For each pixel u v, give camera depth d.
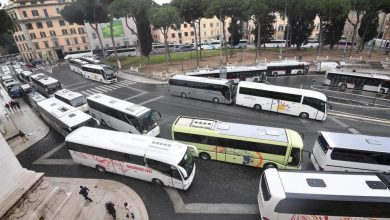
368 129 20.25
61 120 19.25
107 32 71.50
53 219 9.62
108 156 14.80
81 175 15.93
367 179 10.59
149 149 13.88
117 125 20.95
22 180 9.39
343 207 9.88
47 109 21.23
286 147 14.03
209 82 27.09
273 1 42.25
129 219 12.16
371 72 31.73
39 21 66.56
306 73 38.00
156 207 13.09
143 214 12.53
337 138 14.10
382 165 13.13
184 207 12.99
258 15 41.94
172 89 30.23
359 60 42.34
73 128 18.41
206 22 83.56
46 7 66.19
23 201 9.09
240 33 60.19
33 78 35.75
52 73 51.31
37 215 9.23
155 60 53.25
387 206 9.64
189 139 16.38
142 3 42.03
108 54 68.44
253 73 33.59
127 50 68.12
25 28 66.12
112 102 21.25
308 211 10.15
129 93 32.81
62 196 10.30
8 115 26.47
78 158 16.20
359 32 50.22
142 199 13.67
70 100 24.42
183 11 39.50
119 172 15.27
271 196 10.20
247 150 15.07
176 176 13.32
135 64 51.34
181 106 27.12
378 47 57.69
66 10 47.62
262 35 56.62
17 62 67.38
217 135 15.40
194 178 15.12
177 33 82.94
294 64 37.19
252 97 24.89
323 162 14.12
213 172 15.60
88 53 68.31
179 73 40.06
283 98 23.20
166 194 13.96
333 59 44.75
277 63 37.91
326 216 10.18
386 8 39.31
